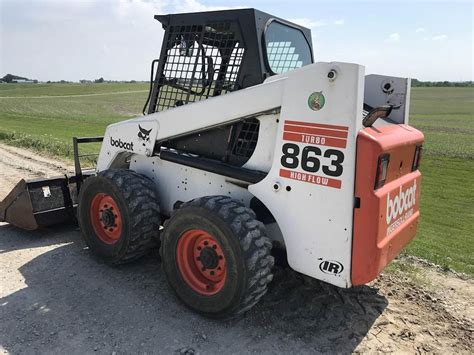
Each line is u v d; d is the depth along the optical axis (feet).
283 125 10.91
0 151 39.75
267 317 12.21
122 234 14.01
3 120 88.94
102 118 100.78
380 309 12.89
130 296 13.15
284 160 10.96
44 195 17.54
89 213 15.16
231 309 11.20
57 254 16.03
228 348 10.88
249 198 12.68
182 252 12.36
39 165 33.09
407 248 18.57
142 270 14.85
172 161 14.03
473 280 15.28
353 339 11.43
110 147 16.12
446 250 19.10
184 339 11.18
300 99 10.52
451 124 103.19
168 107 14.60
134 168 15.79
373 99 13.75
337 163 10.11
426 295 13.84
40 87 338.34
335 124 10.04
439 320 12.50
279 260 13.08
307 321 12.10
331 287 13.80
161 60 14.58
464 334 11.86
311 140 10.44
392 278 14.96
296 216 10.94
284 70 14.02
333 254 10.48
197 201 11.65
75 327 11.55
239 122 12.62
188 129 13.47
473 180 36.22
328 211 10.39
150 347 10.84
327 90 10.04
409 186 12.10
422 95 250.16
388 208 10.63
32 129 67.05
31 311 12.24
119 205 13.89
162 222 16.11
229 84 12.96
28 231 18.38
